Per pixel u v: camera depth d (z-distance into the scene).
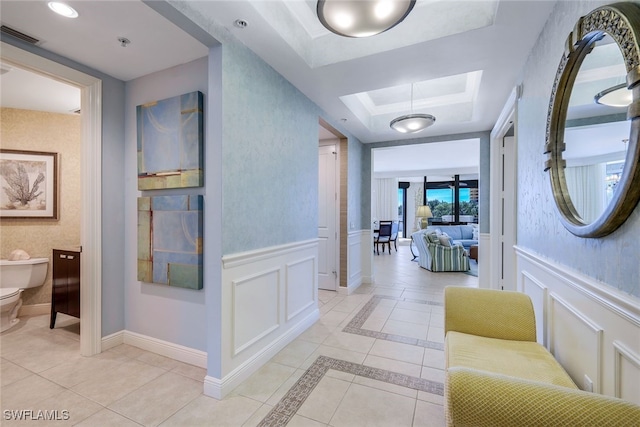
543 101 1.79
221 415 1.67
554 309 1.62
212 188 1.88
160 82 2.36
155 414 1.67
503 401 0.82
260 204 2.23
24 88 2.78
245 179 2.07
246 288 2.09
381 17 1.46
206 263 1.94
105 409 1.71
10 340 2.59
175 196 2.18
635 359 0.94
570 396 0.79
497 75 2.43
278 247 2.45
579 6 1.32
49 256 3.36
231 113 1.92
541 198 1.80
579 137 1.30
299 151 2.81
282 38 1.99
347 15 1.46
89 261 2.31
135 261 2.47
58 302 2.78
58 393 1.86
